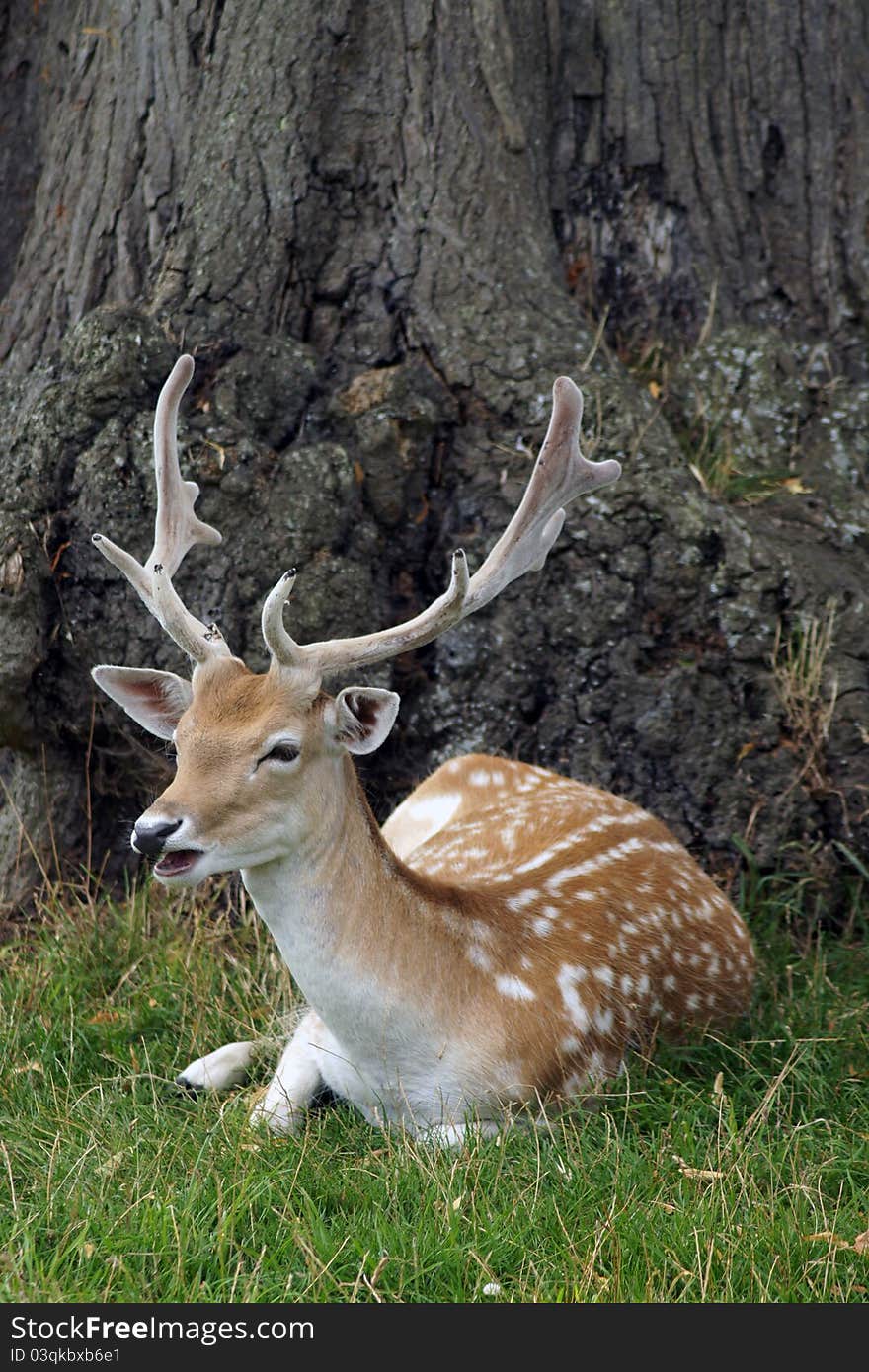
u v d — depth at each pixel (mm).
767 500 10328
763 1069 7602
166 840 6270
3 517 9594
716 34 11195
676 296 11242
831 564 9914
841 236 11258
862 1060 7691
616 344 11258
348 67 10555
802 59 11227
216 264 10133
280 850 6590
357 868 6770
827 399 10812
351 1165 6645
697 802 9594
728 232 11250
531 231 10641
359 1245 5809
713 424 10672
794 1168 6418
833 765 9539
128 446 9547
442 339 10141
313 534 9477
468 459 9992
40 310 10898
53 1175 6352
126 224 10727
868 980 8742
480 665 9820
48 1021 8211
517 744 9852
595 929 7570
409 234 10383
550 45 11109
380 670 9656
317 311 10367
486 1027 6961
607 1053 7371
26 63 11656
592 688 9719
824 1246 5824
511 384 9992
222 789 6391
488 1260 5715
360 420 9867
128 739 9914
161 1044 8094
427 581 10016
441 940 6969
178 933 9242
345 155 10461
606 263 11281
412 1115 7000
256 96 10438
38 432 9688
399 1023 6836
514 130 10680
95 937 9117
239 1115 7043
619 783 9727
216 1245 5758
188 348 9922
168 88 10719
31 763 10102
